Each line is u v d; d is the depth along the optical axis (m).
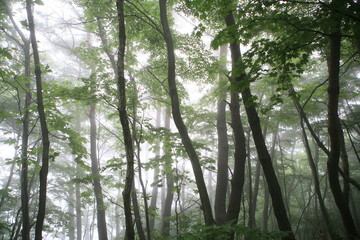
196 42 8.12
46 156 6.51
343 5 3.32
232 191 6.04
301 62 4.28
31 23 7.05
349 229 5.50
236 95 6.60
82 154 9.11
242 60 4.44
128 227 3.76
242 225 3.44
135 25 8.17
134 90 7.59
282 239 4.46
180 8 7.93
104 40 9.52
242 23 4.13
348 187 6.41
